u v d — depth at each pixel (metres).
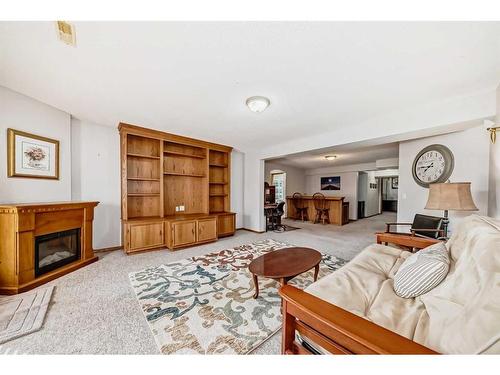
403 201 3.58
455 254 1.37
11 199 2.31
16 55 1.61
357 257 1.91
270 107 2.56
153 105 2.55
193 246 3.86
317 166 8.06
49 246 2.47
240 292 2.13
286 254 2.35
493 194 2.26
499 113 1.98
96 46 1.50
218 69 1.77
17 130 2.34
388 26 1.28
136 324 1.61
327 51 1.53
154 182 3.95
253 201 5.37
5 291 2.02
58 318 1.67
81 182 3.21
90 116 3.00
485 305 0.70
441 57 1.59
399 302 1.19
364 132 3.09
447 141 2.96
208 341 1.44
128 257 3.18
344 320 0.81
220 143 4.57
